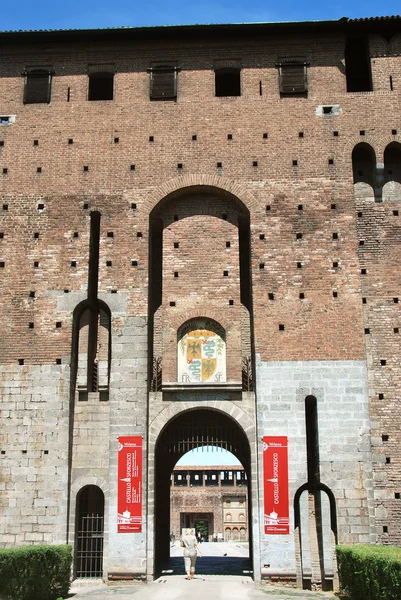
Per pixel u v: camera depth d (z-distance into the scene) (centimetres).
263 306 2803
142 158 3017
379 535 2575
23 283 2878
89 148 3042
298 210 2925
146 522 2594
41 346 2794
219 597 2175
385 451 2669
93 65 3178
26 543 2583
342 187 2952
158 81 3128
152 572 2553
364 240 2941
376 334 2812
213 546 5966
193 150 3019
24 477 2650
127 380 2739
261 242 2884
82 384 2767
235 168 2988
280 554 2534
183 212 3000
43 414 2717
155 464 2744
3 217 2966
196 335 2847
